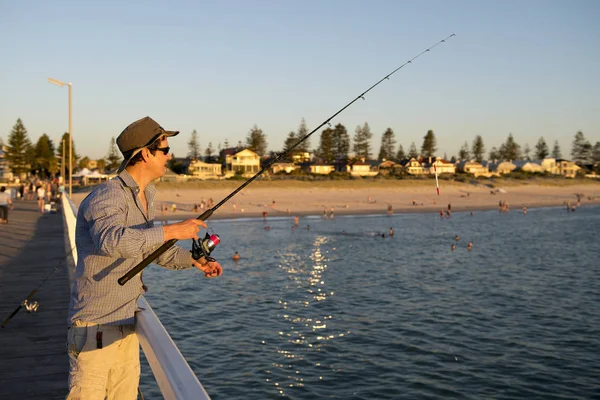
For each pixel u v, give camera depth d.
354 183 95.19
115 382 2.68
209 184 84.75
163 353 1.98
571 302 20.88
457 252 36.72
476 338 15.59
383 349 14.37
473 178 110.50
